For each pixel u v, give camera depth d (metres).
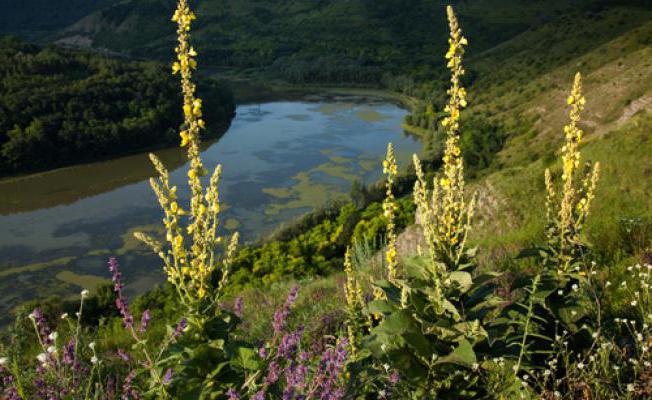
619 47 123.38
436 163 81.94
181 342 3.35
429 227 3.97
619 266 7.39
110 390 3.80
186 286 3.50
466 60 193.38
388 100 162.38
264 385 3.21
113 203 76.00
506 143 95.44
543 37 180.12
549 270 4.66
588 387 3.78
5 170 93.19
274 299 13.77
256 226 63.31
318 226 50.28
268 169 85.44
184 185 79.38
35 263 56.38
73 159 100.88
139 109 120.81
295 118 130.12
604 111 88.00
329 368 3.72
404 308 4.07
